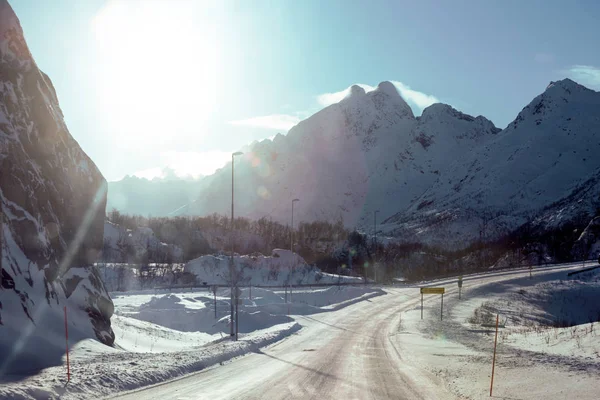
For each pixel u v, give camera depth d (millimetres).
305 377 17469
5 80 24828
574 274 89062
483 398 13703
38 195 24625
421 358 23359
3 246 20844
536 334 29766
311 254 130500
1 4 25562
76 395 12344
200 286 80375
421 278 107000
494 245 161750
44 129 26703
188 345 33062
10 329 18344
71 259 26297
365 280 97938
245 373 18047
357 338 34000
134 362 17734
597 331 23984
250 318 45844
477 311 58969
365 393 14664
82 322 23812
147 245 115250
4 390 11102
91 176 30234
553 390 14227
